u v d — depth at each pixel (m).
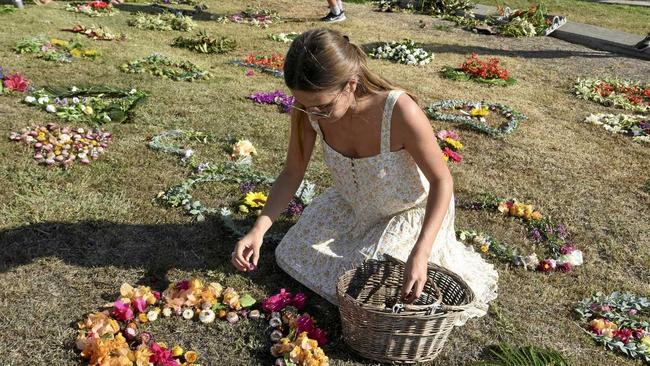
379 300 3.43
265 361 3.12
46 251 3.85
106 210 4.38
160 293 3.56
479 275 3.83
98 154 5.19
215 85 7.54
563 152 6.43
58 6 11.36
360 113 3.11
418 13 14.40
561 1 17.25
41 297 3.45
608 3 17.75
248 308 3.47
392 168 3.26
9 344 3.09
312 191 4.86
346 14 13.74
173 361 2.94
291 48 2.71
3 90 6.27
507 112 7.58
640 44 11.19
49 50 7.96
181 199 4.60
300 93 2.72
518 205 4.93
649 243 4.70
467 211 4.93
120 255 3.89
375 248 3.46
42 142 5.23
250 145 5.55
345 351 3.20
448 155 5.96
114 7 12.01
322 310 3.50
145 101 6.54
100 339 2.98
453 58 10.21
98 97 6.57
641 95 8.86
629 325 3.64
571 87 9.04
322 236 3.72
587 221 4.97
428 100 7.80
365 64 3.00
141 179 4.89
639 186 5.73
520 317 3.65
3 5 10.48
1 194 4.42
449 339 3.37
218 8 13.29
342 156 3.35
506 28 12.56
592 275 4.20
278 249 3.83
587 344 3.46
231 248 4.07
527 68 9.97
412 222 3.50
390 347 3.03
